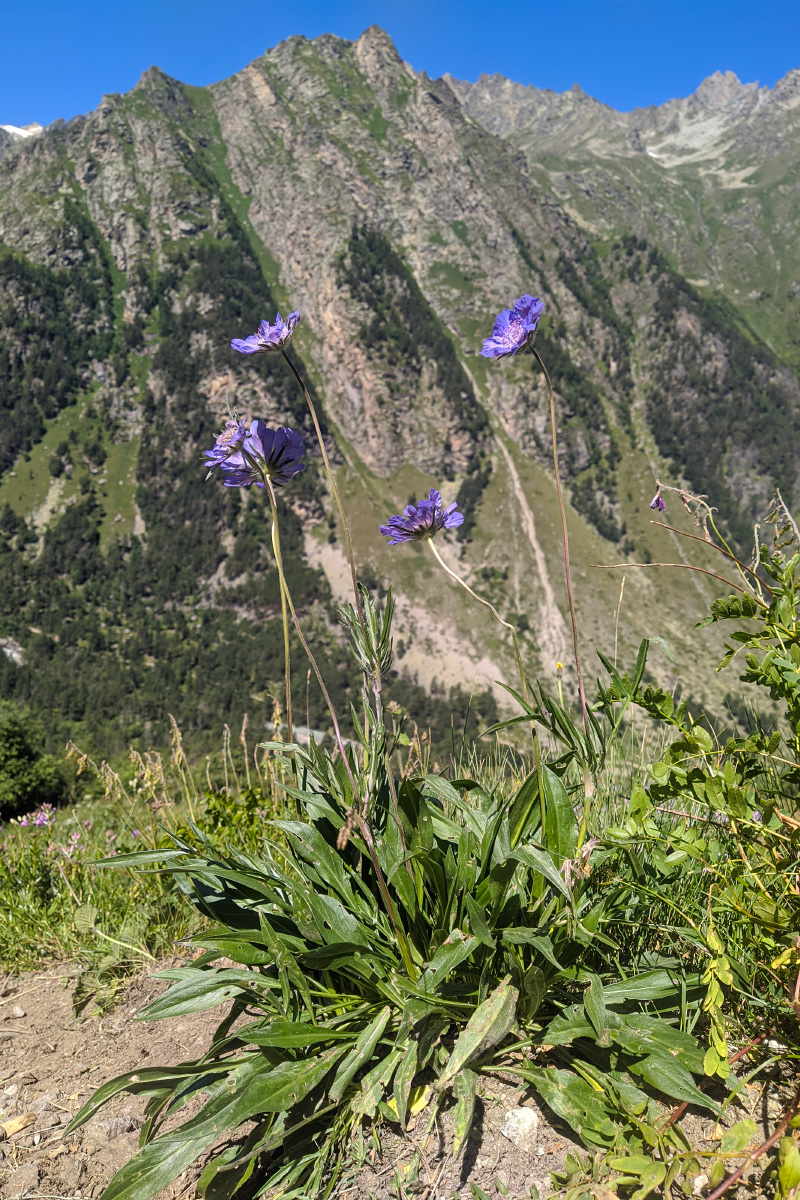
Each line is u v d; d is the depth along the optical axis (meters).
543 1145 2.09
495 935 2.27
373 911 2.51
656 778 2.20
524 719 2.27
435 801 3.11
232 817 4.69
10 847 5.78
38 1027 3.55
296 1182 2.15
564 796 2.28
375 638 2.32
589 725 2.30
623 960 2.56
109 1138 2.65
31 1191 2.40
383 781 2.60
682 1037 2.12
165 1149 2.01
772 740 2.14
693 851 2.14
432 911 2.53
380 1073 2.18
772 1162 1.92
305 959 2.19
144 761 4.95
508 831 2.42
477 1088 2.30
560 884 2.05
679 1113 1.93
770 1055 2.21
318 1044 2.26
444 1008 2.19
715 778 2.09
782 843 2.24
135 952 3.97
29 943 4.32
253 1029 2.18
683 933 2.17
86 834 5.77
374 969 2.31
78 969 4.09
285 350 2.40
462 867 2.34
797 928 2.06
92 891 4.59
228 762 4.97
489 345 2.33
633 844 2.16
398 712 2.48
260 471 2.43
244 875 2.42
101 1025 3.47
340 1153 2.15
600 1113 2.04
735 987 2.16
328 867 2.51
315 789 2.72
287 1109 2.15
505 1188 1.97
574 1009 2.27
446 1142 2.15
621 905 2.39
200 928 4.11
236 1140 2.43
